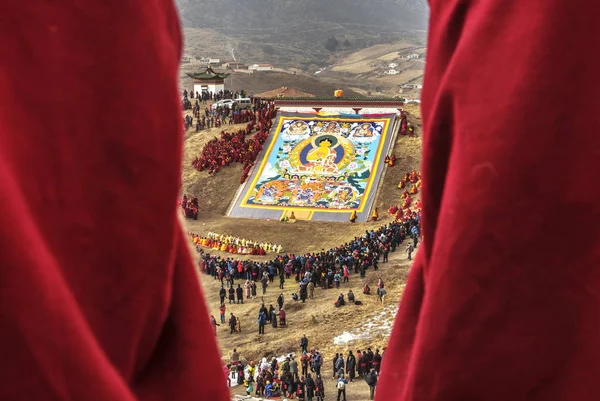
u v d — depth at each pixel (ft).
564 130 9.18
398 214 280.72
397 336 13.33
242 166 332.80
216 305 221.87
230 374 171.73
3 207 6.76
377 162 316.60
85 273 9.03
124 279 9.46
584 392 9.30
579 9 9.18
